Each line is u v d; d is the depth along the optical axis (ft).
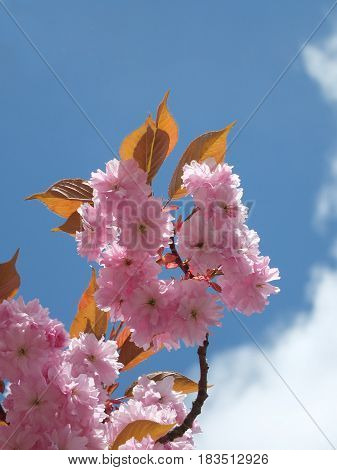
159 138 9.97
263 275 9.57
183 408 10.47
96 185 9.39
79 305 10.87
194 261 8.99
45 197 10.41
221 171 9.23
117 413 9.58
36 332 8.60
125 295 9.34
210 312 9.03
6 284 9.27
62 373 8.52
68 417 8.36
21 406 8.29
